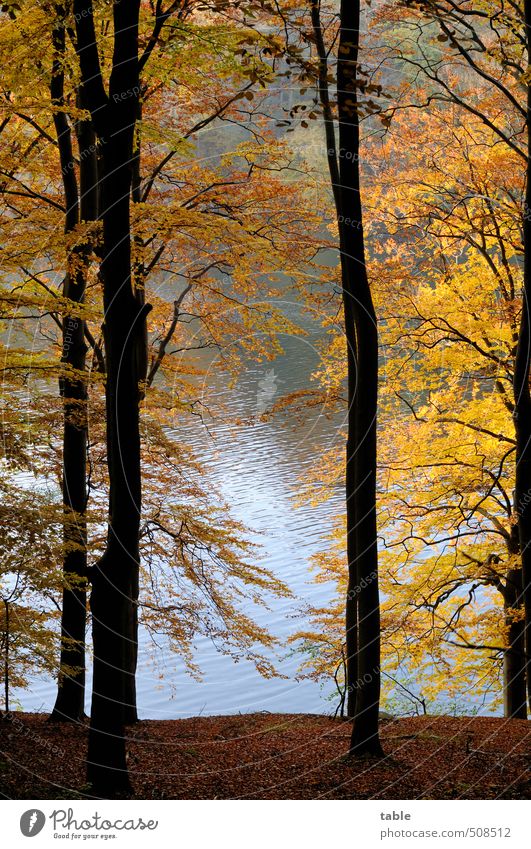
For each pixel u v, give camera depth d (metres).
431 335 15.50
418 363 15.80
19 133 12.32
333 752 10.25
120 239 8.09
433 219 16.03
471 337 15.31
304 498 15.89
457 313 15.20
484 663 16.45
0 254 9.98
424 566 15.94
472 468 15.83
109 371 8.10
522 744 10.34
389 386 15.92
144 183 13.68
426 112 15.87
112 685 8.17
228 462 28.48
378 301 15.01
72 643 11.43
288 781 9.05
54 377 10.74
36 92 10.94
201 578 13.80
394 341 15.39
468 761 9.57
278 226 13.24
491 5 12.88
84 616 11.72
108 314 8.09
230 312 14.58
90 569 8.08
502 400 15.33
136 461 8.09
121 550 8.04
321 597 21.84
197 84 12.82
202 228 11.02
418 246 16.48
